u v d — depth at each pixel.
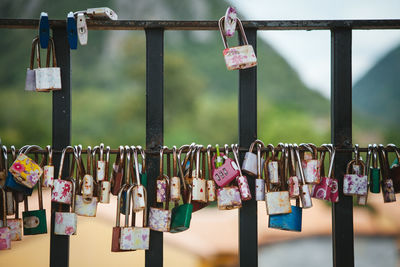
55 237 2.17
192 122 13.09
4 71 12.23
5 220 2.13
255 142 2.19
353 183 2.16
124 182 2.26
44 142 11.44
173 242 5.94
